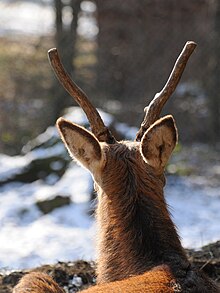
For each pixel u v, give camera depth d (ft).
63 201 51.80
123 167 19.98
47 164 58.44
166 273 17.74
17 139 74.90
